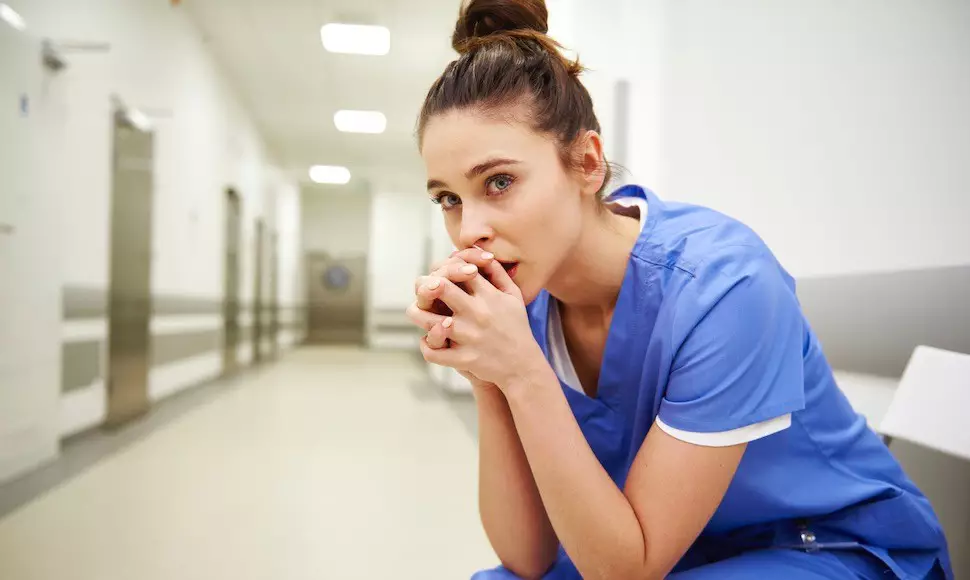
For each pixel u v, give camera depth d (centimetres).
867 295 156
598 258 70
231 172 743
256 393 551
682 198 245
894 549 73
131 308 425
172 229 519
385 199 1263
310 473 278
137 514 219
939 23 139
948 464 134
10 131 270
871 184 157
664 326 64
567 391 78
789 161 187
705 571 66
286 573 170
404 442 346
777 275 65
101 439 352
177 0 518
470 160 59
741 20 211
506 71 59
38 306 289
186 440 349
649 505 59
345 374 725
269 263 1038
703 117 232
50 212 301
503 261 62
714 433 58
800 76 183
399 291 1261
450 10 539
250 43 615
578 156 63
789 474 69
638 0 273
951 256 134
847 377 163
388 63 659
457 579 167
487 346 58
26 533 199
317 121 866
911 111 146
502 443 76
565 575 78
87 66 357
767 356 60
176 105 527
